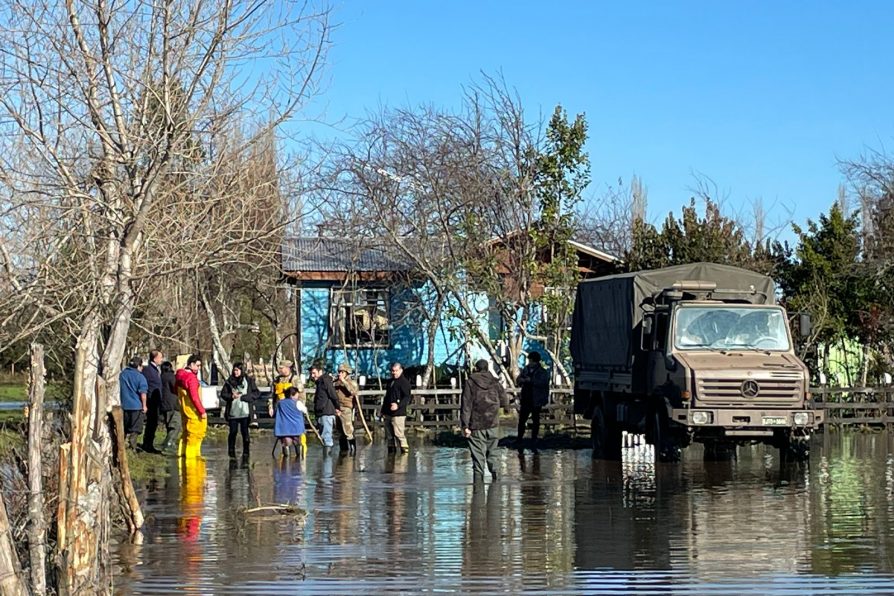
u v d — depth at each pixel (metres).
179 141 12.57
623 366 23.64
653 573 12.16
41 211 13.24
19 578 8.49
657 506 16.95
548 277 34.78
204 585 11.77
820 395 32.81
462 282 35.31
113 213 12.44
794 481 19.89
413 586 11.67
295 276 38.25
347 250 37.81
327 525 15.50
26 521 10.47
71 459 10.15
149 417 26.50
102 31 12.61
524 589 11.48
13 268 13.01
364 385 35.72
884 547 13.45
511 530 14.96
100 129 12.51
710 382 21.19
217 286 39.06
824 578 11.83
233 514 16.55
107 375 12.19
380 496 18.48
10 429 18.27
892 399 32.19
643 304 23.14
